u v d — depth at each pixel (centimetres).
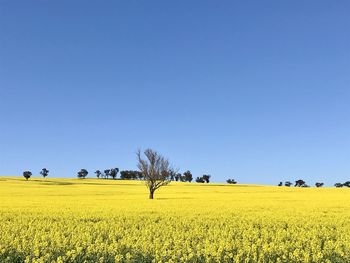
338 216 3006
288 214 3094
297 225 2480
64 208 3453
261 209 3534
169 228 2211
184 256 1450
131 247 1600
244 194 6850
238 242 1714
